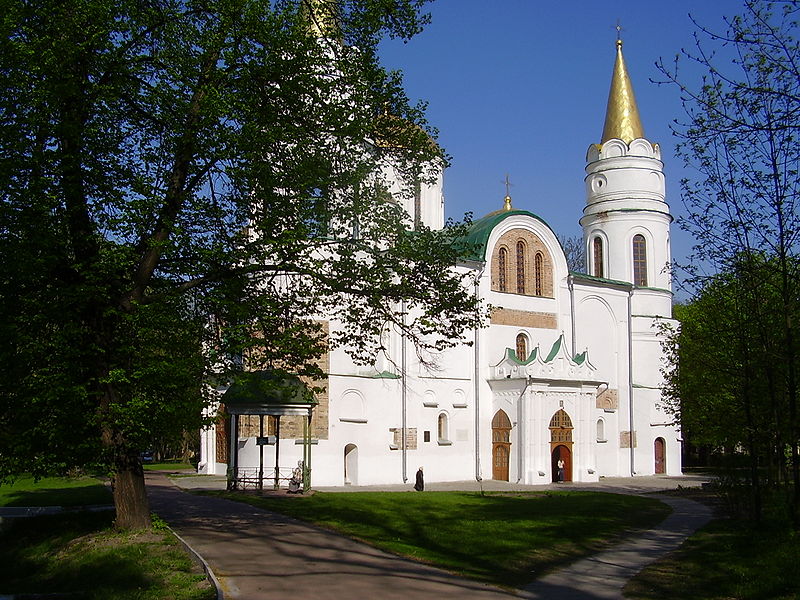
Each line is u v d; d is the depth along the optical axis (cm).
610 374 5759
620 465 5706
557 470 5012
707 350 2478
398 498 3347
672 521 2888
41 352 1844
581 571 1875
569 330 5522
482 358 5022
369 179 2484
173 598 1494
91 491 3547
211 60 2017
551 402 4981
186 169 2078
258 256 2044
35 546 2136
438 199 5319
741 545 2119
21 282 1872
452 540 2203
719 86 1838
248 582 1577
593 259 6250
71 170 1870
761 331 2058
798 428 1978
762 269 2011
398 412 4609
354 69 2222
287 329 2131
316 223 2262
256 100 2044
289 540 2081
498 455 4962
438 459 4762
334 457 4306
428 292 2303
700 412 3094
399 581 1619
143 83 2009
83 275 1831
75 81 1816
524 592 1606
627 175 6153
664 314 6094
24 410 1847
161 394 1967
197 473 4953
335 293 2238
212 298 2062
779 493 2609
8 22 1731
